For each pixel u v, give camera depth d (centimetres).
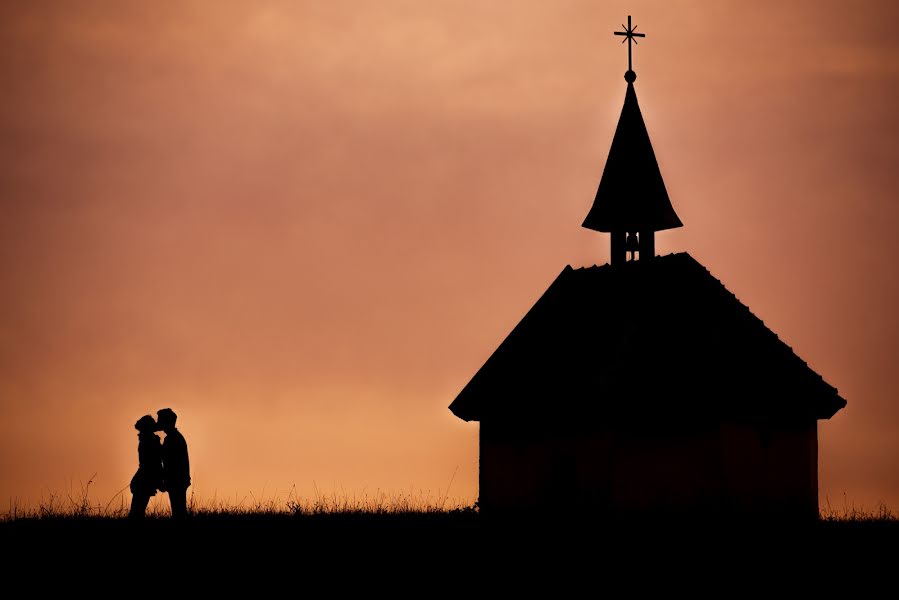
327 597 8400
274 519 11519
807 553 9919
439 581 8881
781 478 12775
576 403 12512
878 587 8800
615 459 12025
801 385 13150
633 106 15100
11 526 10788
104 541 10025
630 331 12775
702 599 8438
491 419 14000
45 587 8550
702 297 13500
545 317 14625
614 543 10419
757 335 13512
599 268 14462
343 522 11412
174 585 8656
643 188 14688
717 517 12094
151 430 10762
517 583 8850
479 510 13675
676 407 12269
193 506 12512
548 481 12862
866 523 12144
